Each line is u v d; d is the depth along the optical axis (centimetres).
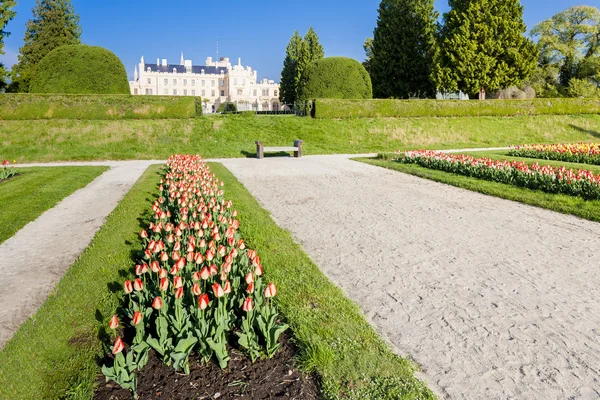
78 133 2164
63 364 319
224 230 593
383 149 2312
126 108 2398
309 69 2945
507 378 314
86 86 2470
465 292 466
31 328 370
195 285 333
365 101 2748
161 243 445
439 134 2603
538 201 919
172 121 2417
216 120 2486
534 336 373
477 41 3331
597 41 4712
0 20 2784
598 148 1708
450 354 346
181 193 779
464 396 293
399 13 3931
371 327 383
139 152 2045
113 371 288
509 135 2711
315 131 2480
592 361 336
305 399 285
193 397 286
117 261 539
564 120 2994
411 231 713
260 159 1919
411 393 287
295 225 754
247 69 10262
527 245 634
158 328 324
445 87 3447
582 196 962
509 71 3291
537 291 468
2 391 287
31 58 3878
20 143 2016
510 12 3325
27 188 1095
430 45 3900
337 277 512
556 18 4834
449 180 1216
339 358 329
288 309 409
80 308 408
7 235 683
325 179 1298
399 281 498
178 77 9394
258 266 381
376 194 1048
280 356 335
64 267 539
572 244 639
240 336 323
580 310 423
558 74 4978
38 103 2270
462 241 656
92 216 824
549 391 299
